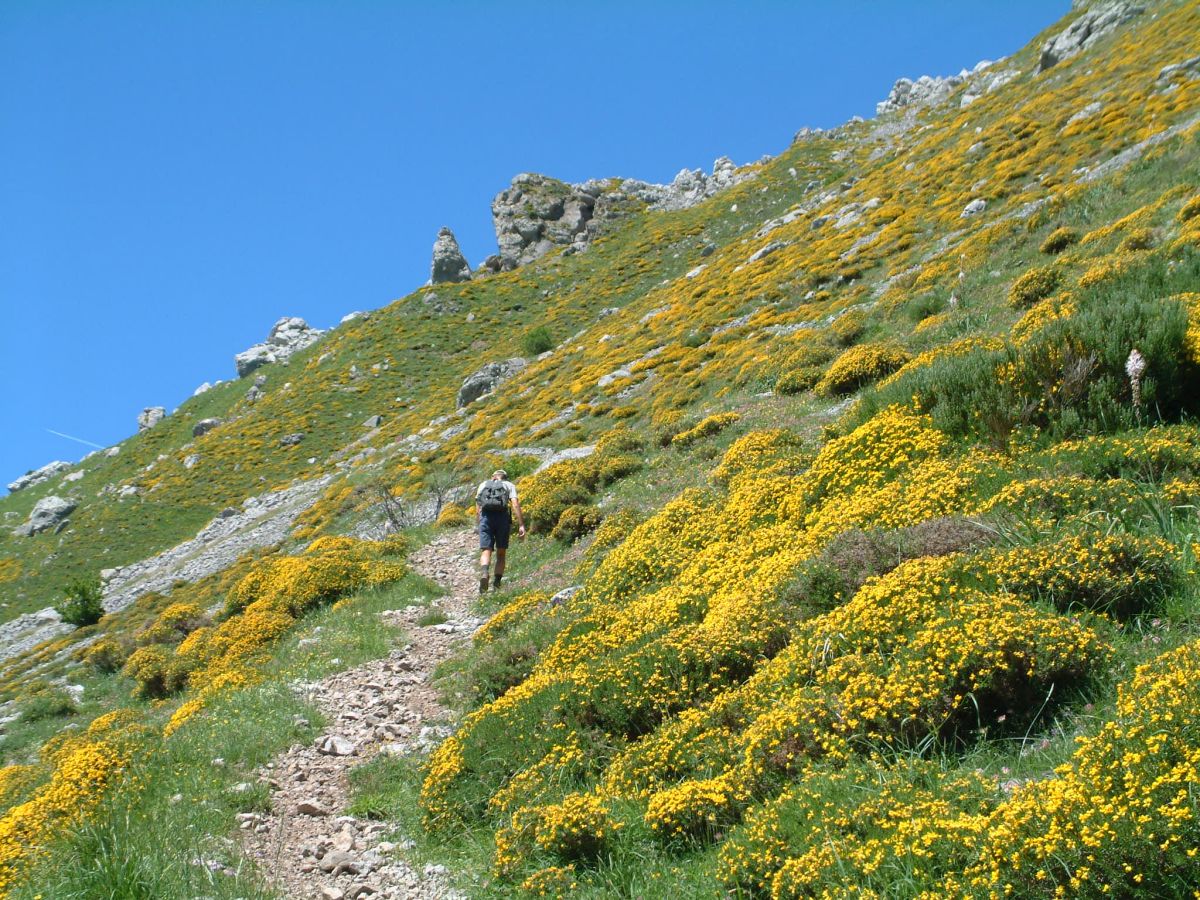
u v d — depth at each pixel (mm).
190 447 92375
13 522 89375
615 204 128250
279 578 22281
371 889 6883
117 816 7758
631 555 13258
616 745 7867
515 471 31625
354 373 96938
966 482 9227
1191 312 10781
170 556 63500
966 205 37469
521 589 16406
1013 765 5312
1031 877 4059
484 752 8445
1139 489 7840
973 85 105312
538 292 106375
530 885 6148
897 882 4422
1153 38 47250
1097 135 36188
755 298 44406
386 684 12438
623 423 34562
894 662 6367
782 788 5895
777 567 9328
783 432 16453
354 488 50156
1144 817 3830
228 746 9961
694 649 8258
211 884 6809
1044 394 10680
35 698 27531
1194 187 21484
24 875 7078
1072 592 6598
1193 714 4258
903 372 15812
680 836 6133
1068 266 21312
